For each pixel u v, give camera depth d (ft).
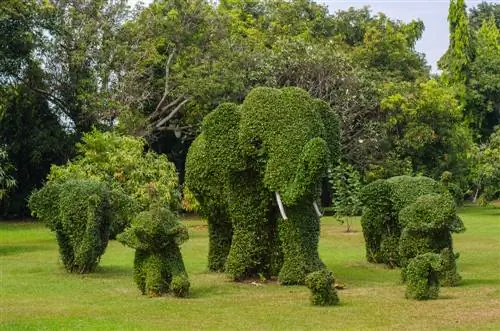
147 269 35.99
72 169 69.46
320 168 35.12
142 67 98.07
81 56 90.94
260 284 38.93
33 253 56.65
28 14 82.89
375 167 100.89
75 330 27.02
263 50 102.99
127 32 96.53
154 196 36.68
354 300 33.81
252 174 40.09
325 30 122.83
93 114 91.71
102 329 27.17
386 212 46.60
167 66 97.71
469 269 45.80
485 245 60.59
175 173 74.54
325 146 35.32
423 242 39.06
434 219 38.40
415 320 28.86
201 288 37.86
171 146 113.50
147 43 95.91
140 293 36.68
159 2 103.40
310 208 38.68
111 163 69.72
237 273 39.83
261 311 31.04
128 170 69.92
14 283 40.24
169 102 103.55
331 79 98.94
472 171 120.26
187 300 34.22
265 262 40.45
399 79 118.62
